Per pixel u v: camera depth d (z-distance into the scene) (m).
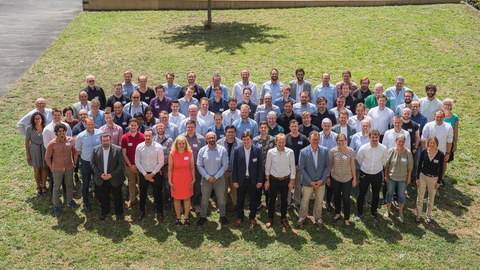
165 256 8.99
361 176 9.90
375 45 19.62
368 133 10.19
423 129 10.87
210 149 9.80
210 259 8.91
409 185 11.40
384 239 9.49
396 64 17.95
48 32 21.89
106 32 21.58
